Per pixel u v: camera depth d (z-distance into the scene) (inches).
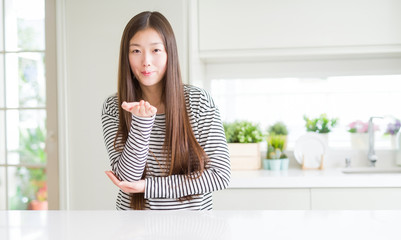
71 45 96.7
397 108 113.9
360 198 88.9
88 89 96.5
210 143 53.0
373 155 110.5
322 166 104.8
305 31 98.6
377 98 114.6
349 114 115.3
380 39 97.0
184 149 52.7
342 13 97.8
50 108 100.2
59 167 97.5
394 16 96.7
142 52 51.7
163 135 53.8
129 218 37.3
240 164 105.3
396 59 112.8
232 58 111.2
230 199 91.4
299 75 115.8
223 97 119.2
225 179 51.5
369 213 38.0
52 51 100.0
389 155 112.6
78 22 96.3
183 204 51.9
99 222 36.0
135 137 47.2
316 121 113.8
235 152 105.3
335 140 115.3
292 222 34.5
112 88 95.9
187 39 93.7
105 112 57.3
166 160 52.7
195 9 98.2
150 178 50.0
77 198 97.0
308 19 98.4
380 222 34.1
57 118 99.9
